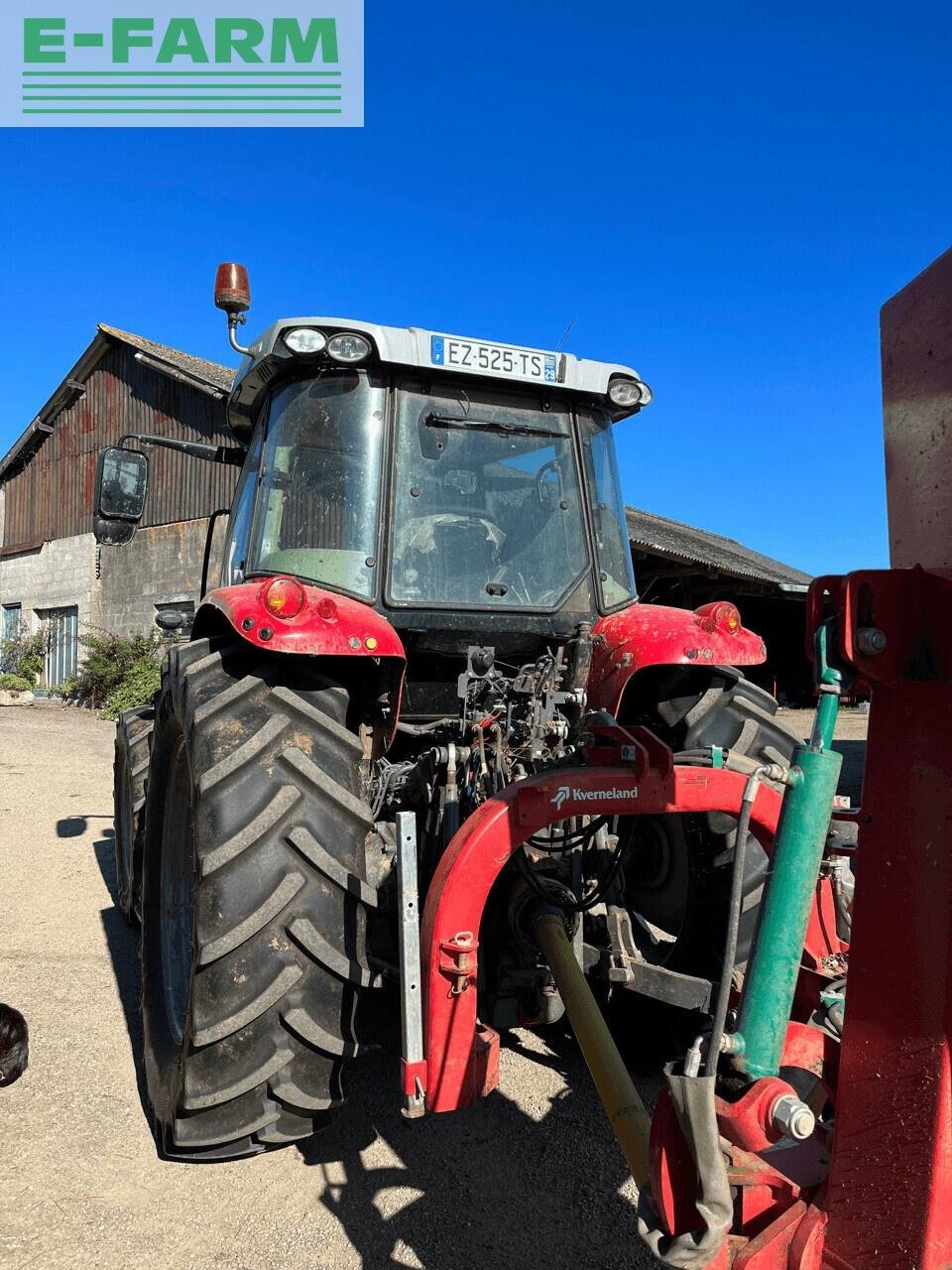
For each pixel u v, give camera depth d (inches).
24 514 827.4
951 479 48.0
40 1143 107.1
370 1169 102.7
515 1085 121.7
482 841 78.4
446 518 122.6
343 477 119.3
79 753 420.2
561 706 120.6
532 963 101.8
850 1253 51.4
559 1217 94.1
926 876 48.5
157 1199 96.8
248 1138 93.7
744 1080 54.3
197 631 121.8
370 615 104.5
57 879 217.8
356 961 93.8
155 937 120.3
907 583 49.9
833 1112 62.4
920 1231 47.7
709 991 102.1
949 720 47.8
